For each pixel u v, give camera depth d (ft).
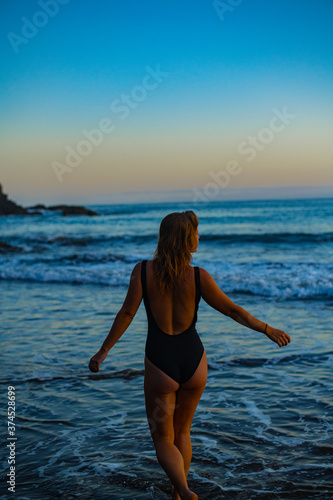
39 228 114.62
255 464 9.53
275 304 27.96
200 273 8.16
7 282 40.81
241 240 70.03
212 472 9.29
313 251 55.98
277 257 50.34
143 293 8.19
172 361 7.99
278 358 17.19
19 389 14.51
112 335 8.22
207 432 11.19
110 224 124.88
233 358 17.35
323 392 13.58
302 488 8.52
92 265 48.62
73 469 9.55
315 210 142.20
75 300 30.78
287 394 13.55
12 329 22.50
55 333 21.59
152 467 9.58
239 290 32.86
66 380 15.29
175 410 8.32
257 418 11.92
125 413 12.51
